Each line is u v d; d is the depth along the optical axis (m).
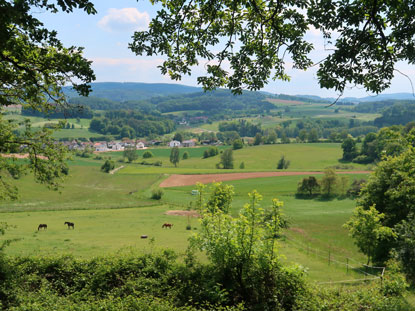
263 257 13.00
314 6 8.31
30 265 14.56
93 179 113.62
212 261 13.53
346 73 8.30
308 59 9.99
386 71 8.51
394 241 29.69
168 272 13.84
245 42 10.59
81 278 13.86
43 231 47.22
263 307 12.13
